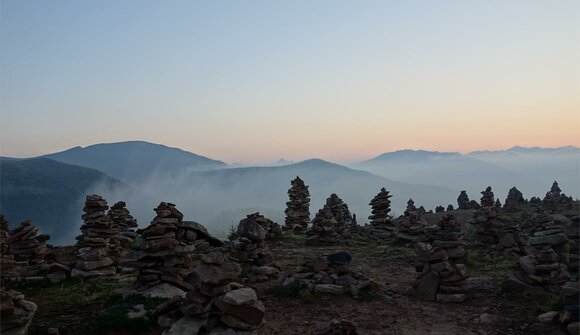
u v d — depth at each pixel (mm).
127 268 15648
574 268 16984
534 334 11328
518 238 22125
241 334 9766
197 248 19172
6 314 8891
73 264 17281
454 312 13477
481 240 24844
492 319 12562
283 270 19344
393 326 12297
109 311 11766
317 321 12711
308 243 27969
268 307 14039
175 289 13141
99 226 18484
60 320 11938
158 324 10953
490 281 16938
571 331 10188
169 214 14398
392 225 34000
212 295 10219
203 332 9938
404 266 21125
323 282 15438
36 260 16953
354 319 12883
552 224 15375
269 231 29594
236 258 17922
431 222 41000
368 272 19781
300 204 35469
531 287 14352
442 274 14891
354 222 39875
